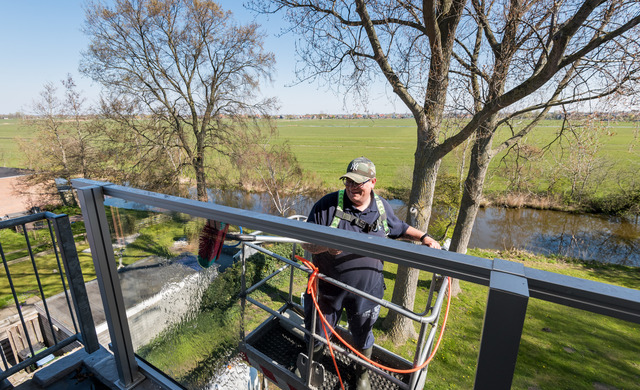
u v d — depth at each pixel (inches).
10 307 550.0
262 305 71.1
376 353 61.0
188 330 67.9
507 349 30.9
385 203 72.7
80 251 733.3
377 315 62.5
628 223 920.9
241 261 67.4
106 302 67.7
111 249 66.1
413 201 291.3
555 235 842.8
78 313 81.0
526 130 348.5
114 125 735.7
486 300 30.5
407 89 279.1
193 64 767.1
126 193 59.7
